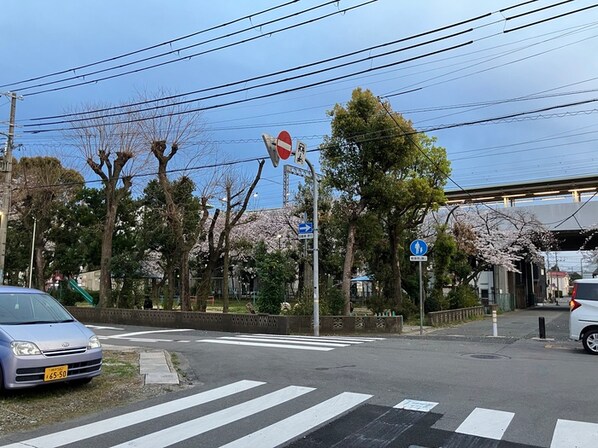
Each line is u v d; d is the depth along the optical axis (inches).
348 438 206.1
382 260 1066.1
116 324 863.1
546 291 2950.3
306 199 1132.5
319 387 308.2
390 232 953.5
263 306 810.8
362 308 1403.8
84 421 236.7
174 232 976.9
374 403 265.7
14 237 1445.6
